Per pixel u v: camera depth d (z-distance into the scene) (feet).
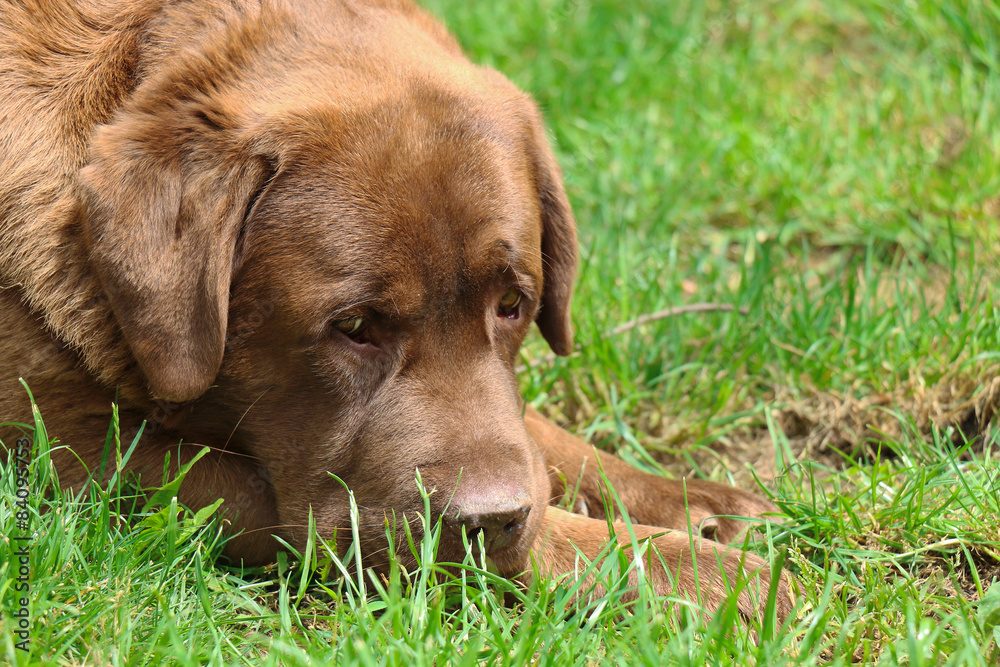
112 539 13.88
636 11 32.40
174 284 13.83
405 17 17.42
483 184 14.99
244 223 14.40
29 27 15.20
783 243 25.59
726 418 20.25
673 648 12.37
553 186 17.25
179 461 15.25
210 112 14.34
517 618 13.60
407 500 14.20
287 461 15.19
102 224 13.75
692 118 29.14
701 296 23.59
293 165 14.33
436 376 14.76
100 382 15.03
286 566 14.58
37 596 12.55
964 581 15.40
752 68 30.86
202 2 15.70
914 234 24.90
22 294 14.66
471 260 14.73
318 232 14.25
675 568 15.11
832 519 16.01
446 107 15.16
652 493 17.81
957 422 19.44
